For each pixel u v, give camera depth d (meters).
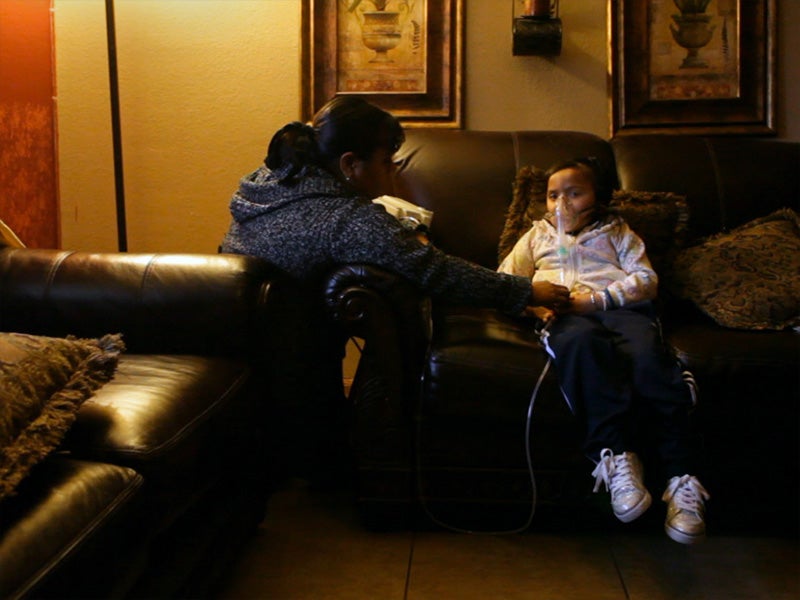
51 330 1.70
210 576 1.45
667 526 1.58
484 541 1.79
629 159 2.38
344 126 1.84
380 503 1.81
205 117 2.74
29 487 1.01
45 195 2.68
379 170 1.89
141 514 1.15
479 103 2.71
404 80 2.70
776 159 2.37
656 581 1.60
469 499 1.80
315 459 1.98
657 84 2.66
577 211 2.03
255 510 1.72
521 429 1.75
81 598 0.97
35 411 1.08
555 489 1.77
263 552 1.72
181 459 1.27
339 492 2.08
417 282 1.76
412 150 2.36
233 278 1.67
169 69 2.73
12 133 2.49
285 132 1.86
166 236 2.79
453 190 2.31
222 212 2.77
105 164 2.76
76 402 1.15
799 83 2.63
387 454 1.80
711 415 1.73
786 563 1.68
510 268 2.11
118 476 1.10
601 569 1.65
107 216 2.78
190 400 1.38
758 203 2.32
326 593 1.55
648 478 1.73
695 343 1.75
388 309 1.75
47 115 2.69
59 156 2.76
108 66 2.67
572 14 2.66
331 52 2.69
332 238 1.76
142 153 2.76
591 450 1.66
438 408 1.72
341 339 2.07
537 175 2.28
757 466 1.76
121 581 1.08
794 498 1.78
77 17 2.71
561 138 2.40
